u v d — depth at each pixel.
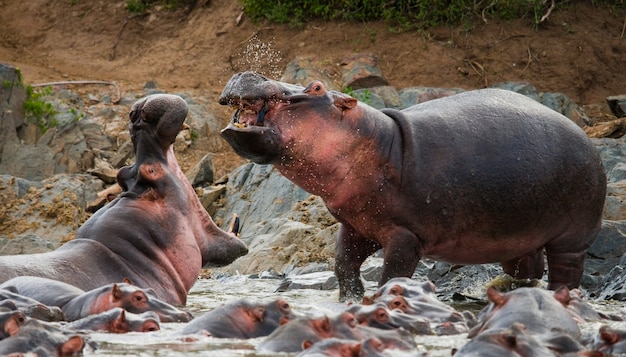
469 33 82.88
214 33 85.88
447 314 25.03
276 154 30.70
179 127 30.69
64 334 20.78
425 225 32.50
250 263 50.03
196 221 31.23
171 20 88.06
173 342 21.75
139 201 30.45
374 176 31.98
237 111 31.08
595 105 78.19
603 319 27.11
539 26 83.50
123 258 29.58
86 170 68.00
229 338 22.41
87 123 70.88
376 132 31.88
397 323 23.50
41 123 70.12
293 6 86.12
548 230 34.69
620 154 59.53
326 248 49.69
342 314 21.48
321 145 31.17
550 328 21.42
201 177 64.44
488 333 18.83
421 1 83.88
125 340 21.98
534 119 34.53
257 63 82.75
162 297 29.64
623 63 81.88
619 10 84.88
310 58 81.38
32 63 83.69
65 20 88.81
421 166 32.25
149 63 83.75
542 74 80.81
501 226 33.56
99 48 86.06
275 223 54.34
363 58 80.38
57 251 29.39
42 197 59.91
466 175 32.66
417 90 76.12
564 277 35.62
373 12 84.62
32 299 24.94
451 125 33.19
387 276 32.22
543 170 33.81
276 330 21.34
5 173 65.88
